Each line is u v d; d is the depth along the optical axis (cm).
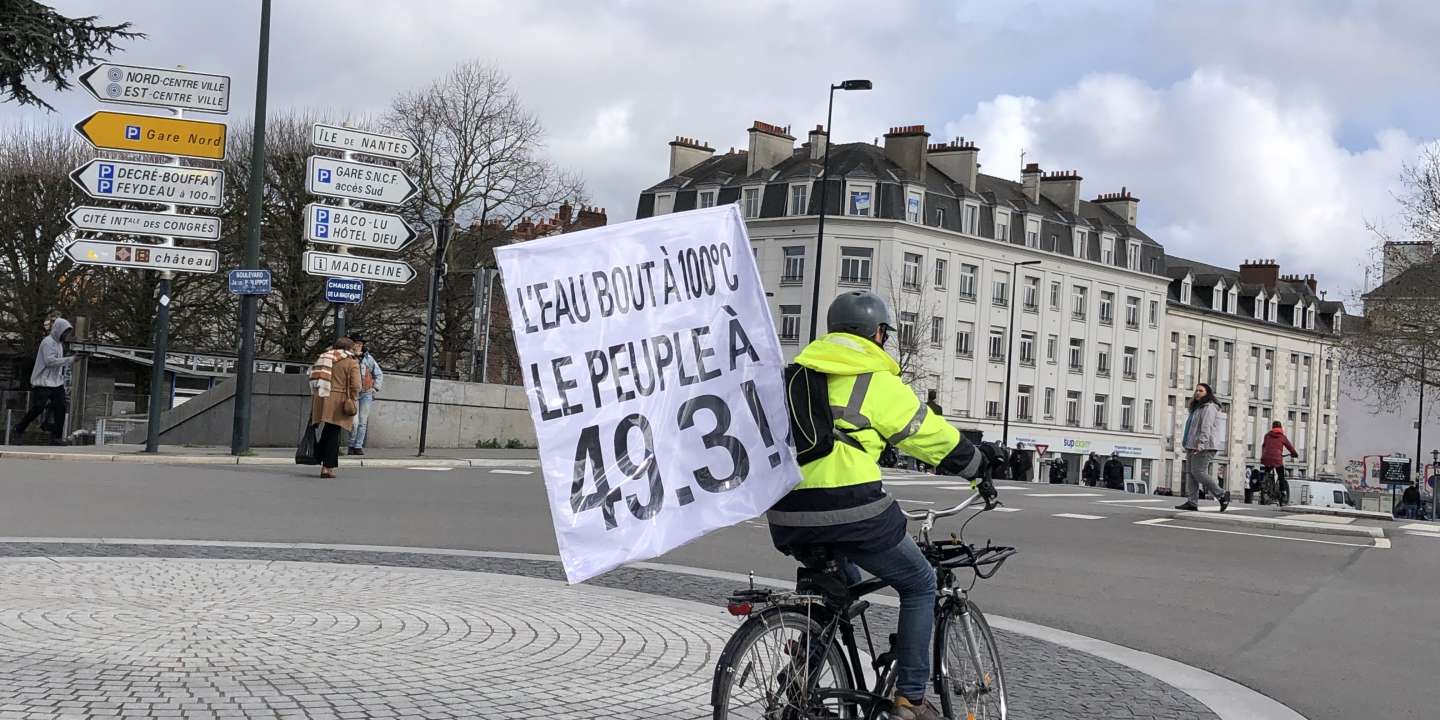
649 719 559
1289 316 9156
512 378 4956
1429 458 7112
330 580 918
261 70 2183
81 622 705
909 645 464
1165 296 8175
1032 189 7775
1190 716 630
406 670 623
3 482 1516
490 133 4766
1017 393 7362
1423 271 4053
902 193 6844
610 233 450
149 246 2166
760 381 459
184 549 1066
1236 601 1042
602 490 436
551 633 745
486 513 1489
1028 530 1555
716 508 449
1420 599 1091
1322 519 1841
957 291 7056
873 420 448
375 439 2638
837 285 6806
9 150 4247
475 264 4653
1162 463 8212
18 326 4069
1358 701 694
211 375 3238
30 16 2372
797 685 442
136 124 2153
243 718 518
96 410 3097
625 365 445
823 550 455
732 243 468
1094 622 916
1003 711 526
